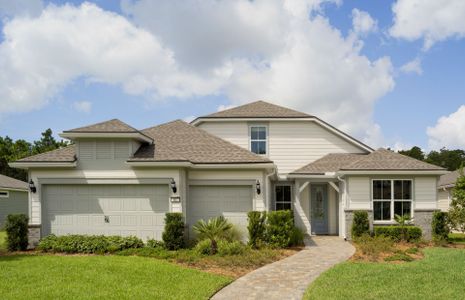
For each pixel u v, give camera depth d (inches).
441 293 338.6
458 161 2723.9
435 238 682.8
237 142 877.8
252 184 634.8
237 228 622.8
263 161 625.3
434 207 724.7
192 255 506.3
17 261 476.1
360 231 692.1
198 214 639.1
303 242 668.1
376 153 781.9
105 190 618.2
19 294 329.7
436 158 2805.1
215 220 563.5
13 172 1863.9
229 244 541.3
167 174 609.3
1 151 1883.6
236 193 641.6
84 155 618.2
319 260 507.2
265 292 352.5
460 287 358.6
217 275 412.8
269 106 946.7
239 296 339.3
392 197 730.2
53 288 349.1
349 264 471.8
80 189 620.1
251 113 895.1
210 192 642.2
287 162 879.7
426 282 378.6
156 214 611.2
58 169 617.3
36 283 366.6
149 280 382.0
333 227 842.2
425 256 536.1
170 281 379.6
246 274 427.8
